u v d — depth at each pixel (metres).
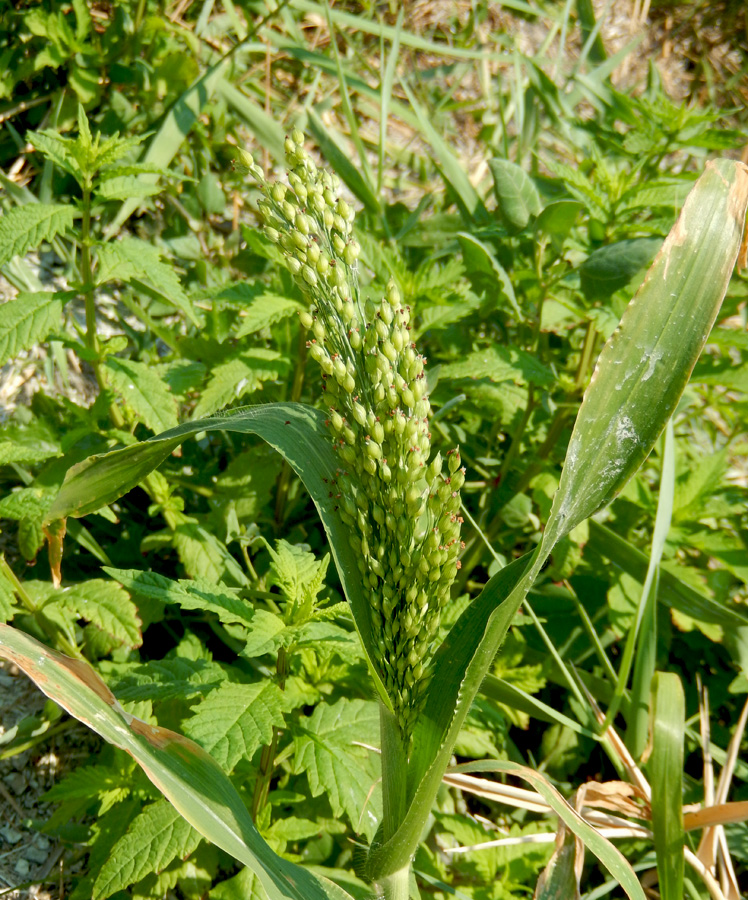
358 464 1.28
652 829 2.22
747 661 2.62
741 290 3.05
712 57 6.45
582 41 5.27
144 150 3.60
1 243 2.11
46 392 3.08
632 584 2.74
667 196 2.83
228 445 3.07
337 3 5.04
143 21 3.71
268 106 3.96
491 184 4.62
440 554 1.25
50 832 2.25
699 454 3.56
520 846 2.18
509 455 2.88
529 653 2.72
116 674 2.18
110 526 2.84
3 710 2.42
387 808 1.47
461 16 5.45
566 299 3.01
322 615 1.87
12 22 3.49
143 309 3.26
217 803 1.44
